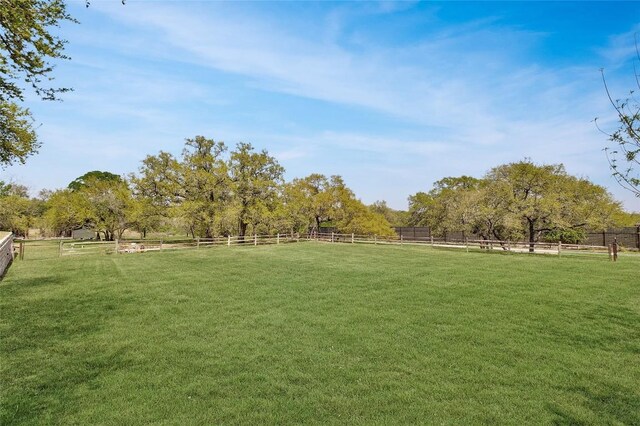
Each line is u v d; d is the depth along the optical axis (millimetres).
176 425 5402
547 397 6316
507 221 30016
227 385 6668
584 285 14445
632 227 35750
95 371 7180
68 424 5391
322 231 49281
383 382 6809
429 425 5461
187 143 39969
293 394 6359
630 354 8125
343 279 16469
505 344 8672
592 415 5758
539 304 11859
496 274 17109
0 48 9617
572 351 8281
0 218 55031
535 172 31109
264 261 22719
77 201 50188
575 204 31234
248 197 39062
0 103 14875
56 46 10367
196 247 32531
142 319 10570
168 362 7656
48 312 11047
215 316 10906
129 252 28422
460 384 6762
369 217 44156
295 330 9688
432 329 9703
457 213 35969
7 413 5617
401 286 14875
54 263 22109
